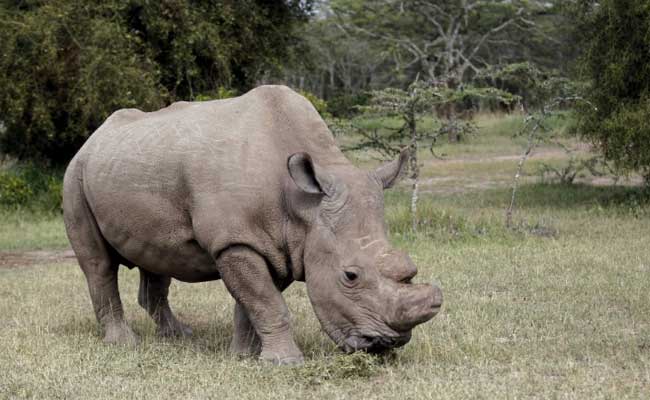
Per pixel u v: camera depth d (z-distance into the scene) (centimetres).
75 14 5853
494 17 12144
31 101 5831
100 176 2388
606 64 4997
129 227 2334
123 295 3250
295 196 2114
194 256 2272
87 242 2517
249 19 7031
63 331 2653
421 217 4475
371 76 15112
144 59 6281
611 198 5441
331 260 2008
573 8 5219
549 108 4562
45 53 5684
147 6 6281
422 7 12238
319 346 2331
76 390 1991
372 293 1948
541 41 12225
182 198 2222
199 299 3127
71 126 5844
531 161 8119
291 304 2975
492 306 2811
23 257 4244
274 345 2170
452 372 2055
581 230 4322
